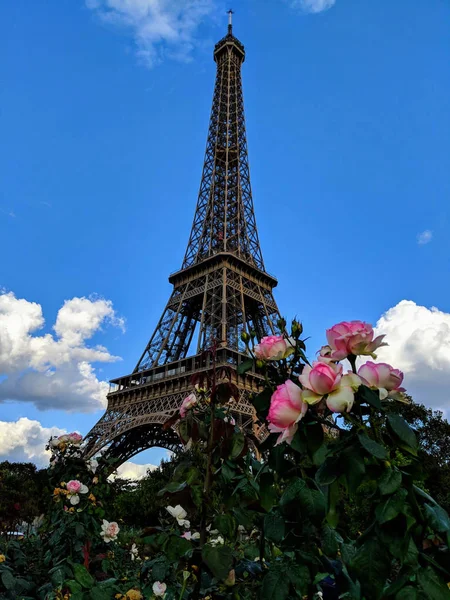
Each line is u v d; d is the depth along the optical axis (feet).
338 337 16.37
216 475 23.47
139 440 275.80
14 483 149.28
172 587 28.78
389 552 14.11
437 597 12.86
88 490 44.37
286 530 17.83
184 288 323.57
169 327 302.45
